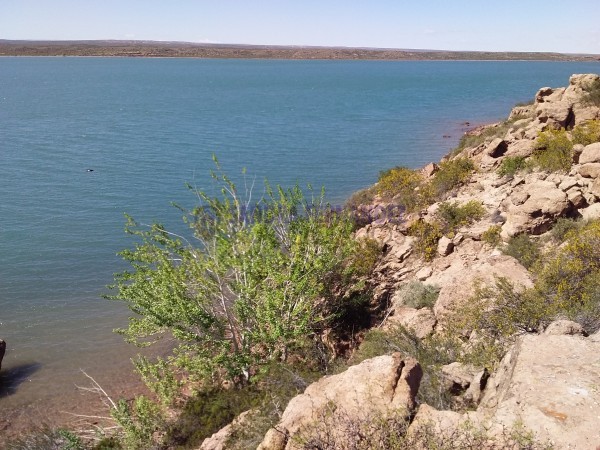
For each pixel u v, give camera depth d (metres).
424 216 21.78
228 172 48.69
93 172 47.62
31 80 192.38
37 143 62.34
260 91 157.75
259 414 9.84
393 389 6.30
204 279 14.16
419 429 5.39
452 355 9.71
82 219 34.44
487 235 17.16
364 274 17.78
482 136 40.44
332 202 37.78
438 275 16.38
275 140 67.44
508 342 8.98
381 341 11.10
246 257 14.20
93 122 82.94
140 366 15.64
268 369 12.90
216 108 108.12
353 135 70.69
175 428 12.09
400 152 57.53
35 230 32.16
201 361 13.79
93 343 20.11
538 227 16.06
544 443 4.91
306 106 112.56
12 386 17.47
